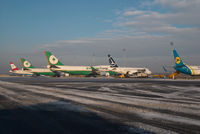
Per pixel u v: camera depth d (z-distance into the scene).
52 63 101.00
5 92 22.09
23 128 7.57
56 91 23.30
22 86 32.53
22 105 12.98
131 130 7.22
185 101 15.04
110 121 8.60
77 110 11.19
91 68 103.50
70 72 101.19
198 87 30.50
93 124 8.09
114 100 15.34
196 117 9.40
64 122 8.48
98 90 24.83
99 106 12.49
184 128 7.48
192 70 71.31
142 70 101.38
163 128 7.48
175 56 73.06
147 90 25.14
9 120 8.88
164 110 11.17
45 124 8.16
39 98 16.58
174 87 30.58
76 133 6.89
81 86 32.38
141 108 11.79
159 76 108.19
